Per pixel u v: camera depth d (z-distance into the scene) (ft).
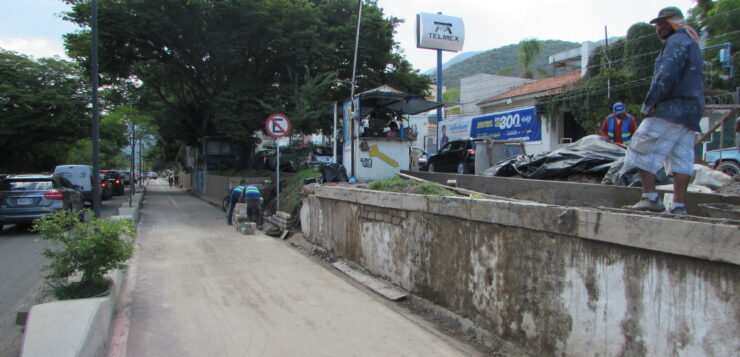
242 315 16.61
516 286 12.91
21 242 35.27
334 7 71.10
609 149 25.63
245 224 36.50
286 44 61.00
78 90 90.63
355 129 37.63
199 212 58.03
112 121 91.86
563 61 113.39
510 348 12.94
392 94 36.94
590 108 67.15
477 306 14.61
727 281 7.93
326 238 28.22
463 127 94.12
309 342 14.16
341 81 59.93
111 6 60.54
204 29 63.72
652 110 12.28
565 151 26.68
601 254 10.34
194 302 18.12
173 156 174.50
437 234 16.90
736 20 72.84
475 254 14.74
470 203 14.74
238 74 69.51
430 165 62.23
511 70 142.92
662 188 17.29
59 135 88.84
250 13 58.13
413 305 17.98
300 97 58.29
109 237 16.29
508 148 43.88
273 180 55.06
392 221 20.26
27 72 85.66
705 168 21.61
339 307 17.58
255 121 65.77
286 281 21.42
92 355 11.60
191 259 26.22
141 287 20.27
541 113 74.90
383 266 21.03
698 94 11.76
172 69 80.64
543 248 11.97
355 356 13.17
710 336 8.18
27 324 11.40
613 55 75.56
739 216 11.39
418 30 85.92
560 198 21.52
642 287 9.44
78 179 71.26
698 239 8.24
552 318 11.66
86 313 12.19
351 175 38.09
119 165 208.13
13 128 81.76
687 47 11.63
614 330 10.00
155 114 93.09
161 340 14.24
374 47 69.92
